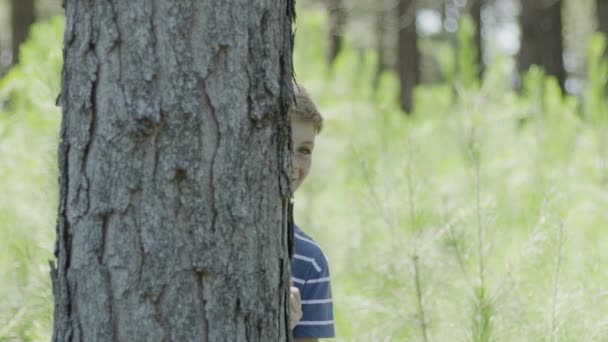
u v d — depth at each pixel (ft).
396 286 13.75
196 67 8.14
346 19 61.77
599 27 45.37
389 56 87.61
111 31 8.16
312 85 29.30
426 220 14.15
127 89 8.09
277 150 8.58
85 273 8.21
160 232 8.05
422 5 74.23
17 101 19.42
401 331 13.62
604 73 26.61
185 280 8.11
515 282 13.32
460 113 25.31
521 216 15.01
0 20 72.74
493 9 75.51
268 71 8.46
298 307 10.18
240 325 8.30
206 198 8.15
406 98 73.05
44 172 14.40
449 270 13.74
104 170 8.13
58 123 13.87
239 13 8.30
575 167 24.36
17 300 12.89
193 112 8.11
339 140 25.85
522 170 24.04
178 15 8.12
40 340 12.46
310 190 23.89
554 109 27.04
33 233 14.07
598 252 14.62
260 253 8.42
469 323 13.28
